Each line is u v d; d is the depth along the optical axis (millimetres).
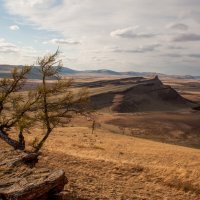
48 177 11492
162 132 180375
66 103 25578
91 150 48281
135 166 26109
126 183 20562
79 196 14336
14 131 45875
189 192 20578
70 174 19594
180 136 174750
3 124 23797
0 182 11148
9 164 13336
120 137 90188
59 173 11844
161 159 46906
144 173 24000
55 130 83625
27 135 56250
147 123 198625
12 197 10078
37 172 12188
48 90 24562
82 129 99250
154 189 20344
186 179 22406
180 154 56812
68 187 15477
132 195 17547
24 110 23625
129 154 49906
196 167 38062
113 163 26000
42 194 10812
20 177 11617
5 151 16078
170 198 18859
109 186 18562
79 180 18359
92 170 22391
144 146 68812
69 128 100438
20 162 13750
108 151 50531
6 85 24219
